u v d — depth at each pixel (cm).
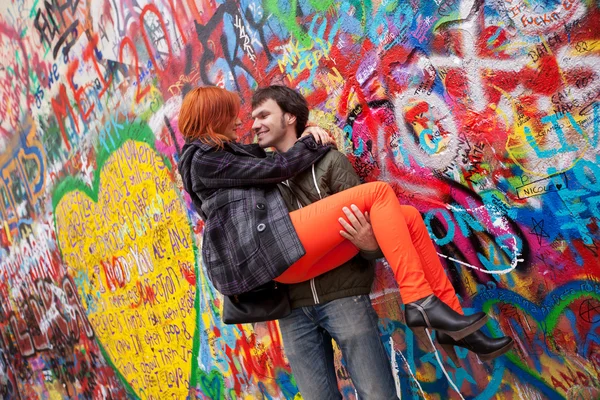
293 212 232
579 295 220
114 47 434
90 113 468
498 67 233
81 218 493
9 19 548
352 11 283
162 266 416
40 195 542
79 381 524
